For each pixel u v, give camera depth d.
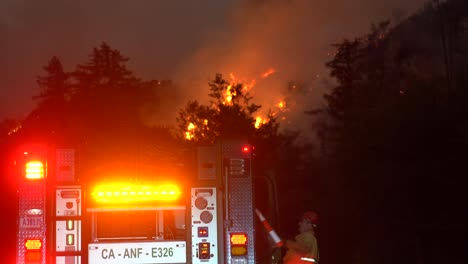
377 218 15.57
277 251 7.73
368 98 21.27
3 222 14.27
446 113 14.08
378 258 15.39
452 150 13.79
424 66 27.72
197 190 7.40
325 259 17.56
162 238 7.40
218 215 7.36
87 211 7.23
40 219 7.12
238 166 7.43
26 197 7.14
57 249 7.16
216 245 7.33
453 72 18.61
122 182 7.33
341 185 17.19
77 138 7.38
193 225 7.33
